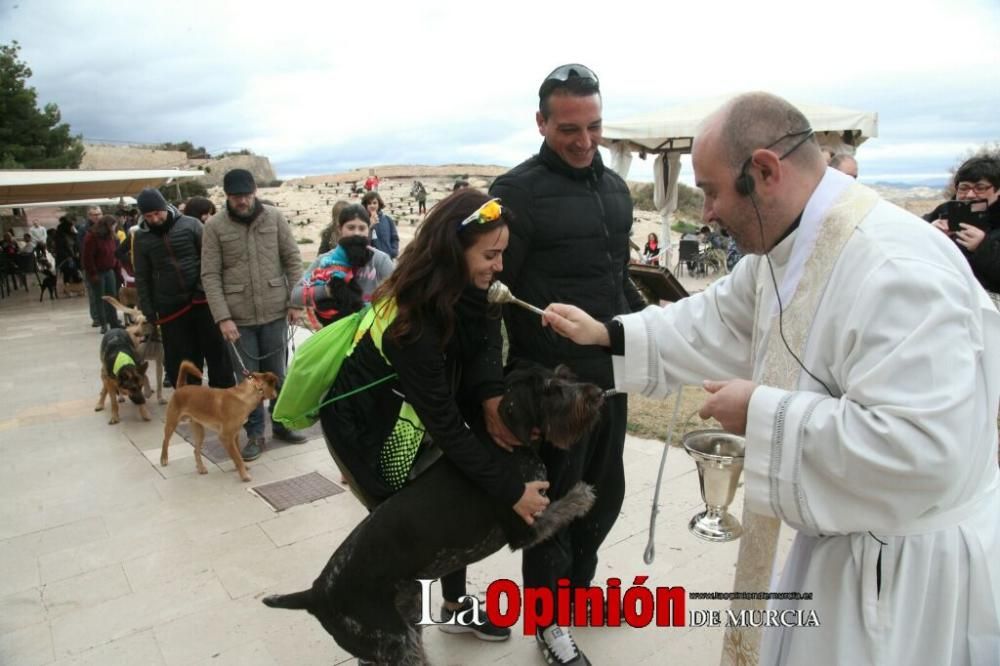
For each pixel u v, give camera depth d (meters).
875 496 1.23
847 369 1.32
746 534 1.71
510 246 2.30
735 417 1.41
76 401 6.67
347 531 3.70
